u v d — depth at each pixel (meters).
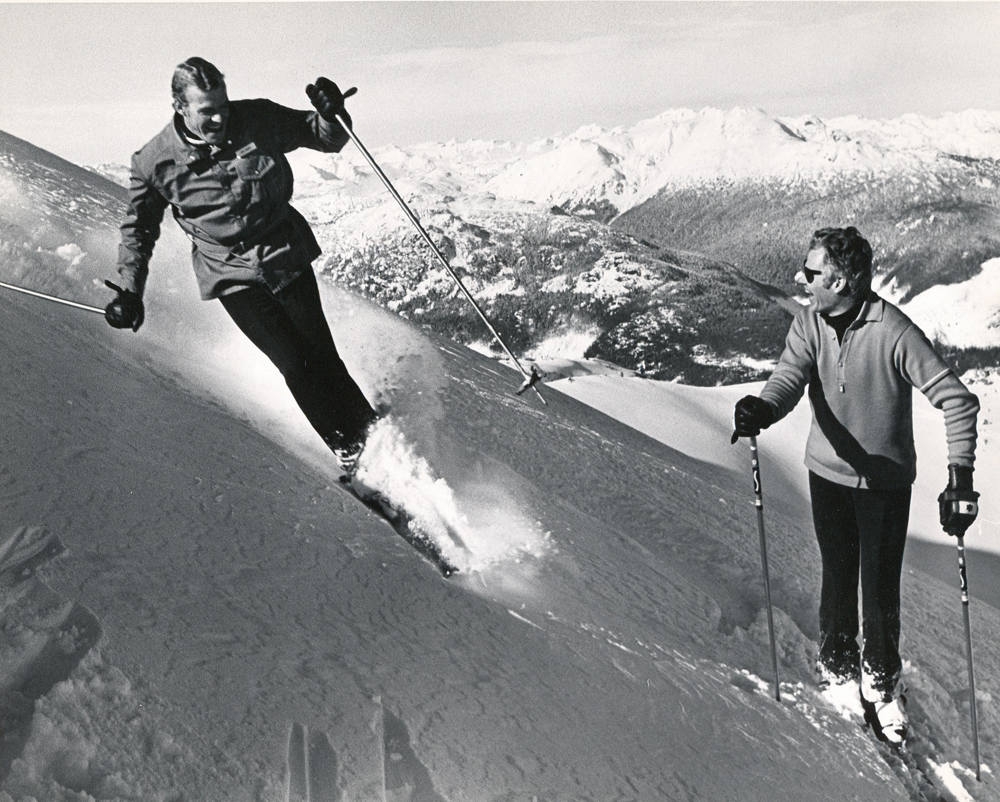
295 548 3.01
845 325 3.66
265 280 3.60
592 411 13.44
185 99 3.27
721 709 3.24
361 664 2.50
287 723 2.16
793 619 5.30
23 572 2.29
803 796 2.92
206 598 2.51
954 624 5.95
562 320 142.62
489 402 8.54
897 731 3.70
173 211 3.58
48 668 2.00
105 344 4.70
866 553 3.78
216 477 3.31
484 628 2.99
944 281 190.88
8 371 3.54
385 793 2.10
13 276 5.52
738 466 22.62
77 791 1.75
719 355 132.75
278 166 3.50
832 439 3.78
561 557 4.27
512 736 2.49
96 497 2.80
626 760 2.63
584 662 3.07
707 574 5.66
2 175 8.17
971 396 3.56
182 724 2.01
